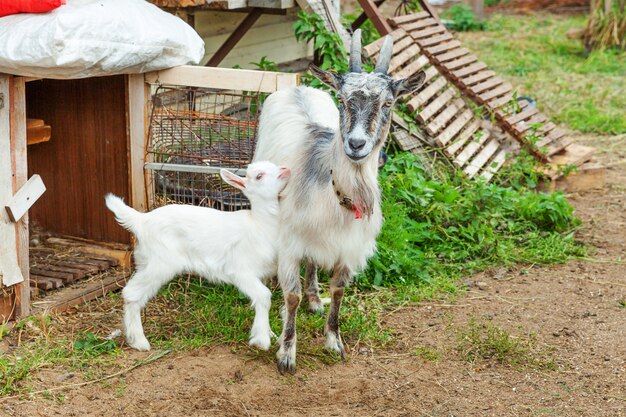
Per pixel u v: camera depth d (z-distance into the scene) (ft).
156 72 12.32
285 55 18.29
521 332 11.98
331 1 17.19
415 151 15.74
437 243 14.11
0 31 10.97
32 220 13.62
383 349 11.54
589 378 11.04
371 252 11.29
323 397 10.57
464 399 10.62
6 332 11.34
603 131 20.70
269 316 11.89
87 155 12.98
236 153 12.74
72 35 10.93
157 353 11.13
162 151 12.76
